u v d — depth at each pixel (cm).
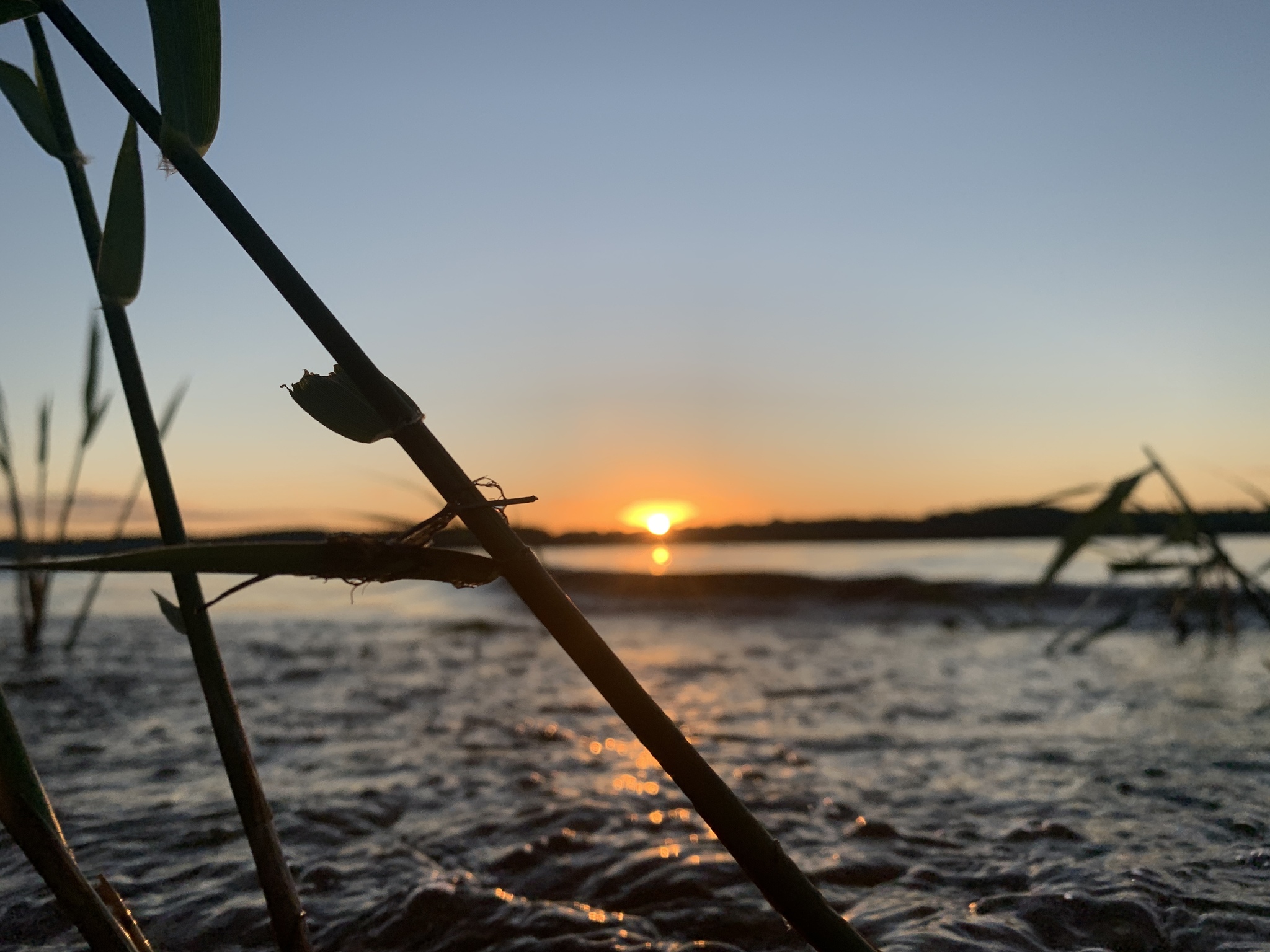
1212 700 314
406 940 143
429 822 199
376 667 436
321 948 142
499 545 73
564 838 185
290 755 263
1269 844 172
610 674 73
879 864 170
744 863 73
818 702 335
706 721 303
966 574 799
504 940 141
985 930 139
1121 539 384
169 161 77
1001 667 409
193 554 67
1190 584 411
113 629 602
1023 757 248
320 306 76
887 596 693
